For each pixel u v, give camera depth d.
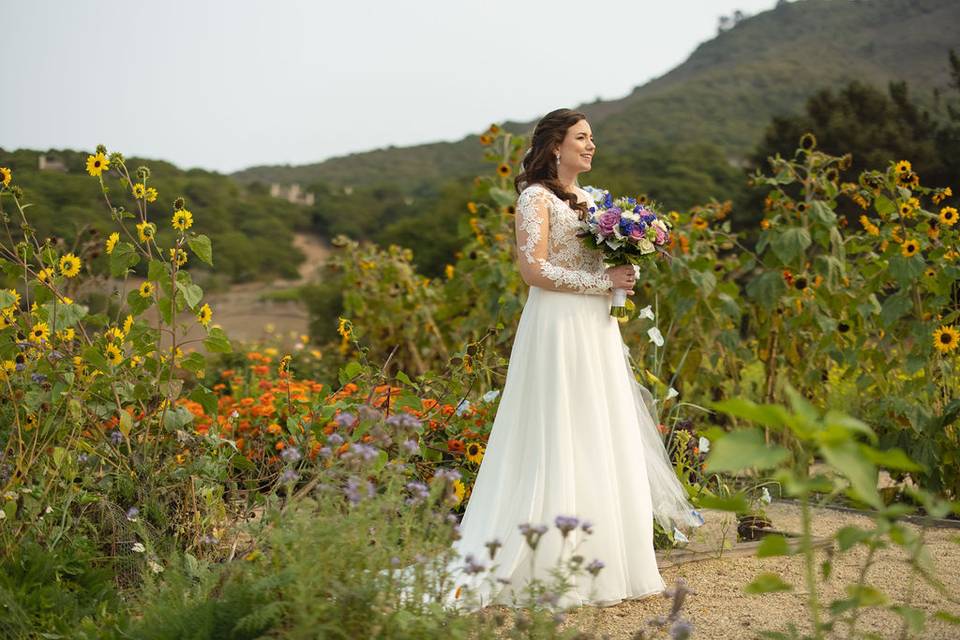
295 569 2.52
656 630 3.13
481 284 6.88
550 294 3.71
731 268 6.54
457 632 2.45
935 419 4.98
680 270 5.85
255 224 49.75
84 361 3.86
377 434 2.96
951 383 5.29
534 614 2.55
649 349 6.11
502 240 6.99
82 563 3.32
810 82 70.50
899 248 5.36
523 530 2.60
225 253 45.06
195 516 3.68
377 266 9.59
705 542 4.35
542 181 3.81
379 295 9.44
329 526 2.55
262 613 2.42
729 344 5.99
